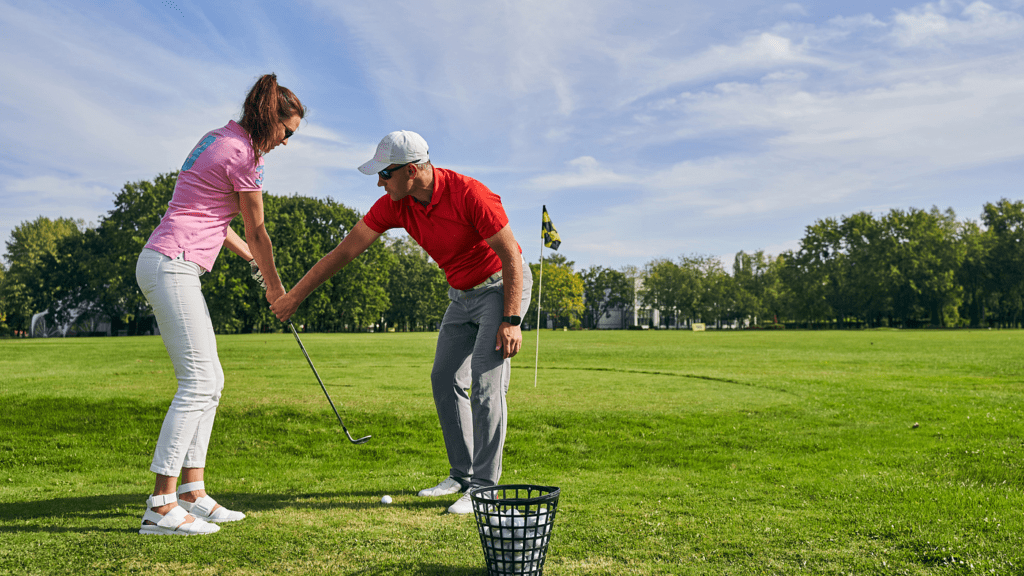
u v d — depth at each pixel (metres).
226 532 2.66
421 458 5.05
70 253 57.00
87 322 59.31
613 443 5.41
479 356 3.29
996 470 4.05
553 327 100.31
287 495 3.50
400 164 3.05
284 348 19.77
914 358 15.16
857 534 2.65
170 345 2.85
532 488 2.29
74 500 3.28
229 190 2.98
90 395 7.40
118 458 4.98
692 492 3.54
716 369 11.82
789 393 8.05
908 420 6.16
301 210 53.00
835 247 72.06
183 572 2.17
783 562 2.31
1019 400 7.29
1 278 64.12
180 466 2.74
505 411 3.30
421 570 2.21
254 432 5.85
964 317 71.50
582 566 2.26
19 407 6.68
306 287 3.46
